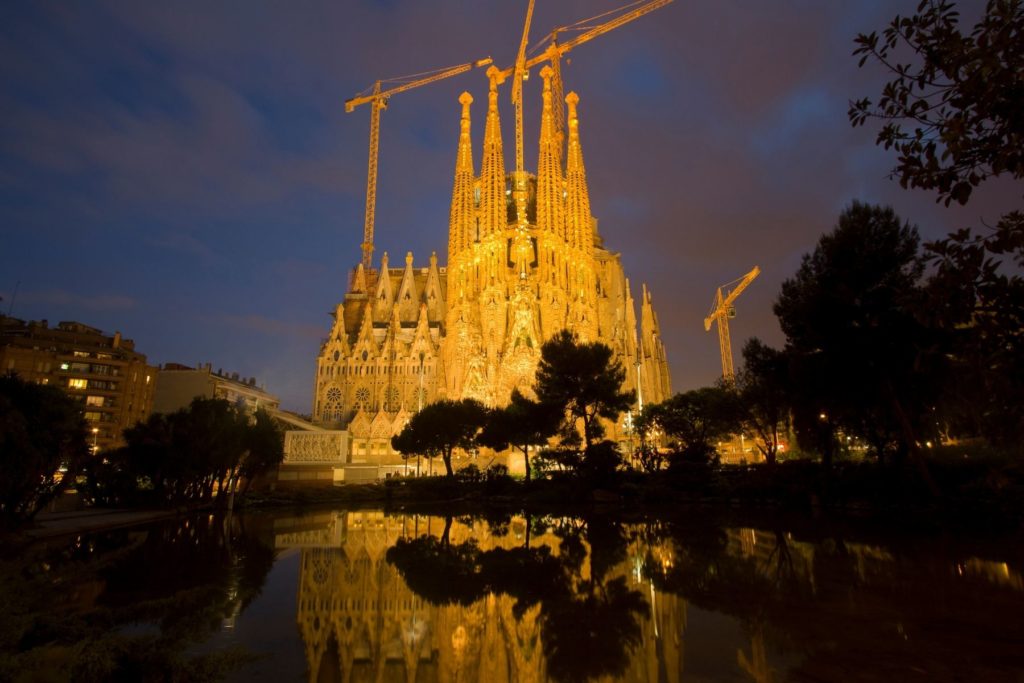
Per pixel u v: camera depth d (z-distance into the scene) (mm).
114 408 95250
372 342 138750
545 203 145500
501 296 137000
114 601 13391
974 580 14102
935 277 6953
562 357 53062
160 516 37406
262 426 52625
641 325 158500
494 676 8555
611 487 50875
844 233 32312
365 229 189125
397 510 45312
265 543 24312
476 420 66500
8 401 26172
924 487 31172
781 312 37094
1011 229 6461
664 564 17547
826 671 8227
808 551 19094
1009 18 6137
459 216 146000
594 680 8312
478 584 15211
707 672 8414
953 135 6367
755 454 83000
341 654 9648
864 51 7543
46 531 27172
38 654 7531
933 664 8414
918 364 7305
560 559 18984
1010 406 7031
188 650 9711
